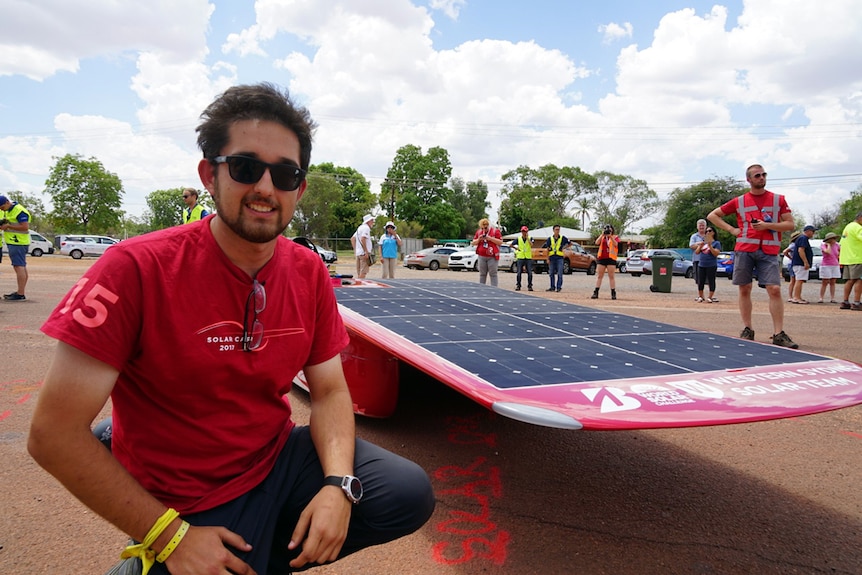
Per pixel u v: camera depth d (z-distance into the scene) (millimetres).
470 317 3348
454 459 2889
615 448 3141
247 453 1418
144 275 1254
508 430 3309
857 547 2168
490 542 2145
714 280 10977
